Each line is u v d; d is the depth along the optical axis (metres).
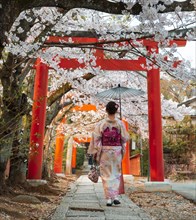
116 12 2.67
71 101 10.41
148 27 3.05
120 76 11.15
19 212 3.77
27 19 4.40
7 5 2.41
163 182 7.39
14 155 6.35
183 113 12.60
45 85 7.74
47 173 9.91
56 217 3.62
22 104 5.27
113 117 4.82
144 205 5.26
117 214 3.99
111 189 4.68
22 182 6.61
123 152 4.88
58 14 4.79
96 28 5.50
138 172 18.39
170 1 2.64
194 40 3.44
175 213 4.50
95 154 4.88
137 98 11.77
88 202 5.18
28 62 5.96
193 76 4.58
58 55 6.72
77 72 8.53
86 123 14.89
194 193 6.62
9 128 4.74
